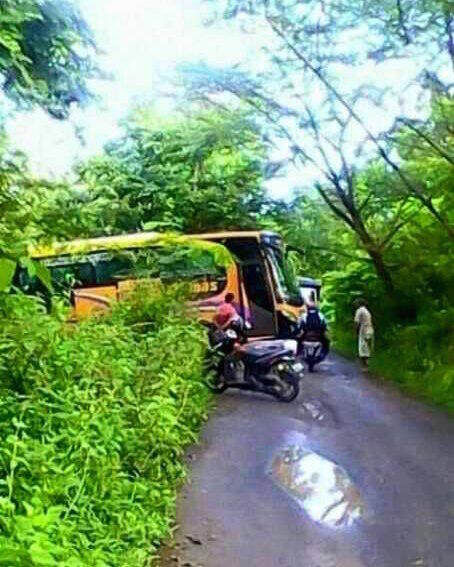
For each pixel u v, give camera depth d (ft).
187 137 67.92
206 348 38.58
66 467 16.78
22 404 16.89
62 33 26.25
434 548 20.36
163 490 21.81
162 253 46.11
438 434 34.99
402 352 60.90
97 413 18.70
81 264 49.65
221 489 25.08
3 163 17.43
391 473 27.71
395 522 22.35
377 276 73.82
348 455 30.32
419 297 69.51
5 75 25.43
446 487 25.91
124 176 66.69
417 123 52.24
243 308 53.67
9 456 15.33
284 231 76.43
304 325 59.16
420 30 47.65
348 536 21.17
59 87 27.53
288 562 19.22
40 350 18.78
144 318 39.09
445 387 46.50
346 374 59.82
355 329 76.64
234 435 32.96
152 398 22.84
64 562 13.08
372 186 67.00
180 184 69.36
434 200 63.41
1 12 22.94
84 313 44.96
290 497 24.54
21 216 16.56
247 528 21.53
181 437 26.55
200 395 33.81
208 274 52.29
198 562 18.92
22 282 23.26
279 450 30.71
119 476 18.81
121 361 23.15
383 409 41.86
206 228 70.38
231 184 72.49
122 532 17.52
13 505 13.79
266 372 42.37
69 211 19.69
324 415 39.09
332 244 78.59
